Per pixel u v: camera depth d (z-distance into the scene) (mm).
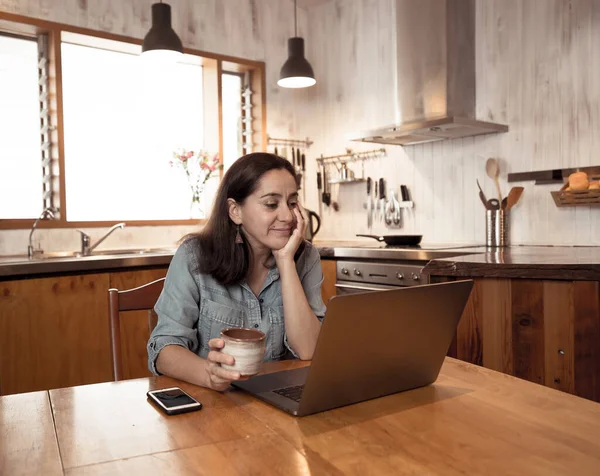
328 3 4410
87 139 3596
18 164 3340
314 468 733
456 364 1276
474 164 3508
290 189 1418
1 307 2545
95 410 979
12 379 2582
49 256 3260
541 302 2062
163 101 3941
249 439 837
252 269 1524
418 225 3850
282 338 1511
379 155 4086
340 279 3363
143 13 3688
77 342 2771
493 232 3160
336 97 4383
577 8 3012
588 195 2760
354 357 945
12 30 3303
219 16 4039
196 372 1139
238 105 4359
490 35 3410
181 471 730
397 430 867
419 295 989
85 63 3588
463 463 746
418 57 3432
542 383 2072
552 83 3133
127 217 3770
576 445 804
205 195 4074
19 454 793
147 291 1569
